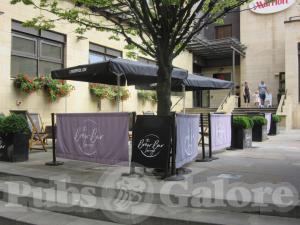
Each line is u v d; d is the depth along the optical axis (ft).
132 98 60.08
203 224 15.11
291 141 44.93
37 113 38.68
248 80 89.35
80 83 49.49
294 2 84.33
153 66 31.45
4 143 27.84
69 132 25.63
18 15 40.68
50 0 42.88
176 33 24.50
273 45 86.94
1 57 38.63
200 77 42.11
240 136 35.70
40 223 16.75
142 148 21.80
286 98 73.72
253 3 86.74
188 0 27.32
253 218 15.53
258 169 24.18
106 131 23.43
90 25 28.94
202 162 27.25
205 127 37.83
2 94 38.65
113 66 28.25
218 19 29.78
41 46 44.57
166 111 24.43
